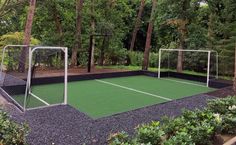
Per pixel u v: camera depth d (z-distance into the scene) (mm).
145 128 3547
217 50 11102
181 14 11461
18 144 3338
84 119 4984
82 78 10586
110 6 14297
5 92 6941
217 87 9570
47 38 13227
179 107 6086
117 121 4926
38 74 9805
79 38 13078
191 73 11805
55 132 4227
